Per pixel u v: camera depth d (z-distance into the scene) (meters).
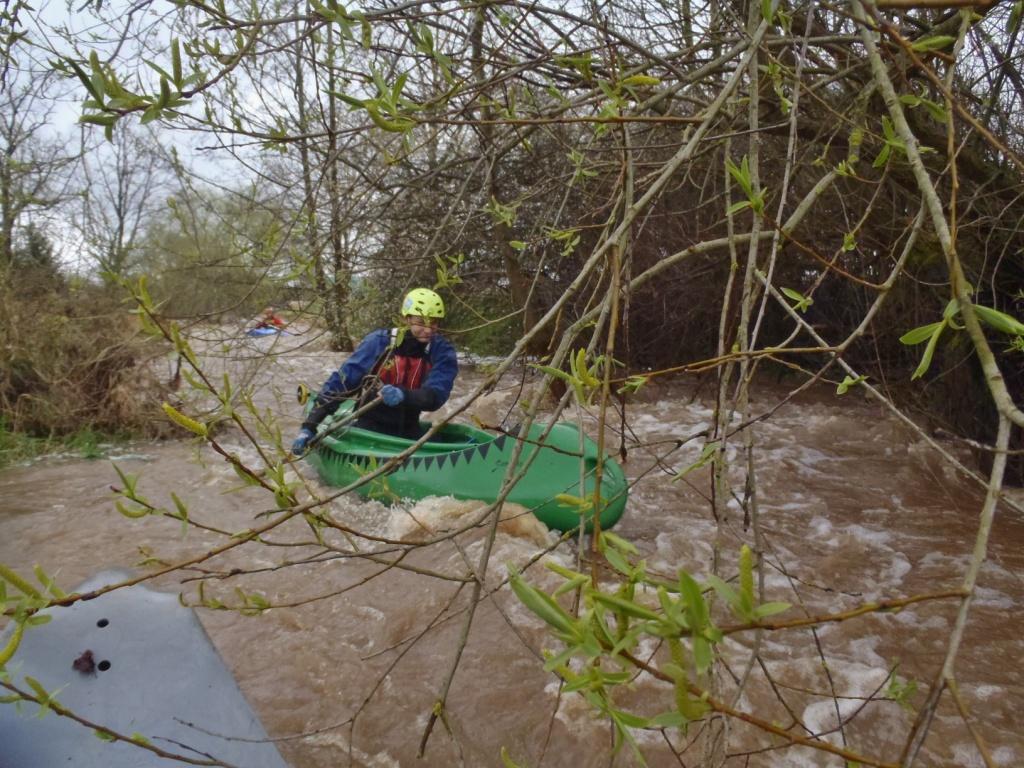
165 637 2.64
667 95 2.81
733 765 3.06
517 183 6.43
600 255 1.83
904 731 3.30
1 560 5.11
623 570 1.04
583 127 4.77
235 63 1.98
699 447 7.72
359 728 3.31
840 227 5.83
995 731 3.31
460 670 3.69
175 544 5.29
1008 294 5.57
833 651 3.92
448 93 1.95
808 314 10.23
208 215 5.81
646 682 3.48
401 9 2.53
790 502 6.39
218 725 2.48
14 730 2.33
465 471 5.29
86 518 5.82
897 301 7.13
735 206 1.76
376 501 5.72
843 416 9.45
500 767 3.12
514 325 12.06
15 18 2.53
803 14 4.28
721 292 10.12
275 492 1.62
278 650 3.87
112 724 2.40
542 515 5.06
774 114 4.61
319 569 4.77
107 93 1.51
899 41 1.28
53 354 8.14
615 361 1.83
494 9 2.69
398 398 5.85
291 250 3.54
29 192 6.16
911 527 5.81
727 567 4.98
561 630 0.93
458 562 4.75
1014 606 4.44
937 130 4.49
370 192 4.38
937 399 7.07
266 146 3.00
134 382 8.27
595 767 3.08
